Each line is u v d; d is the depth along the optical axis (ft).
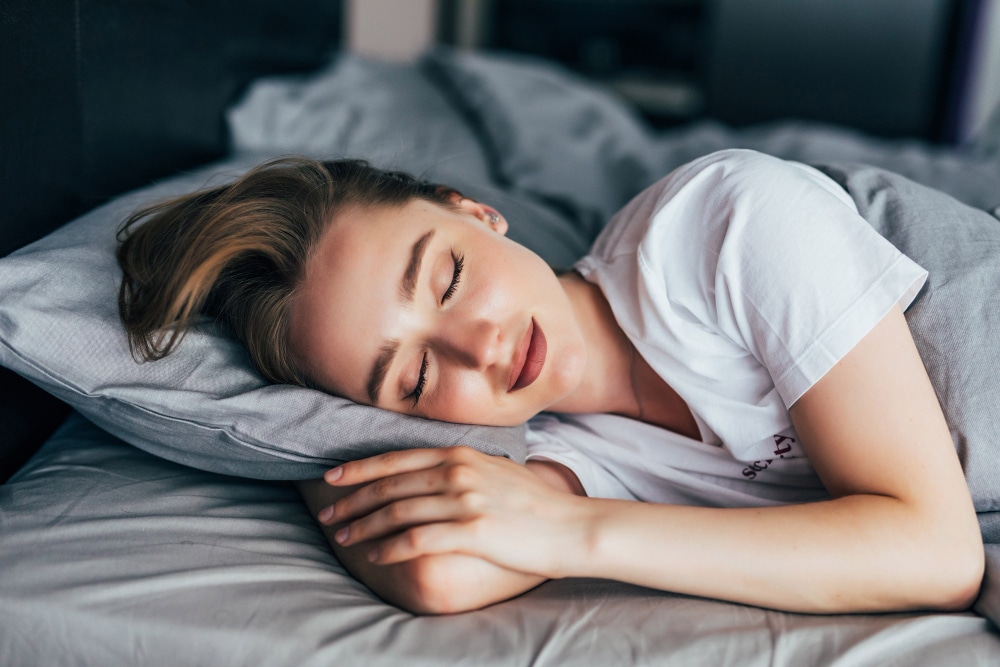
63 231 3.05
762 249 2.52
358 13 8.49
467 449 2.42
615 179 5.73
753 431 2.72
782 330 2.44
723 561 2.21
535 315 2.70
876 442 2.33
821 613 2.26
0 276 2.65
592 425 3.21
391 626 2.19
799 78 10.85
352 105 5.52
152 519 2.52
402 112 5.64
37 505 2.59
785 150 5.87
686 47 11.54
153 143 4.04
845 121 10.84
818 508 2.30
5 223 2.83
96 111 3.48
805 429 2.47
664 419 3.14
